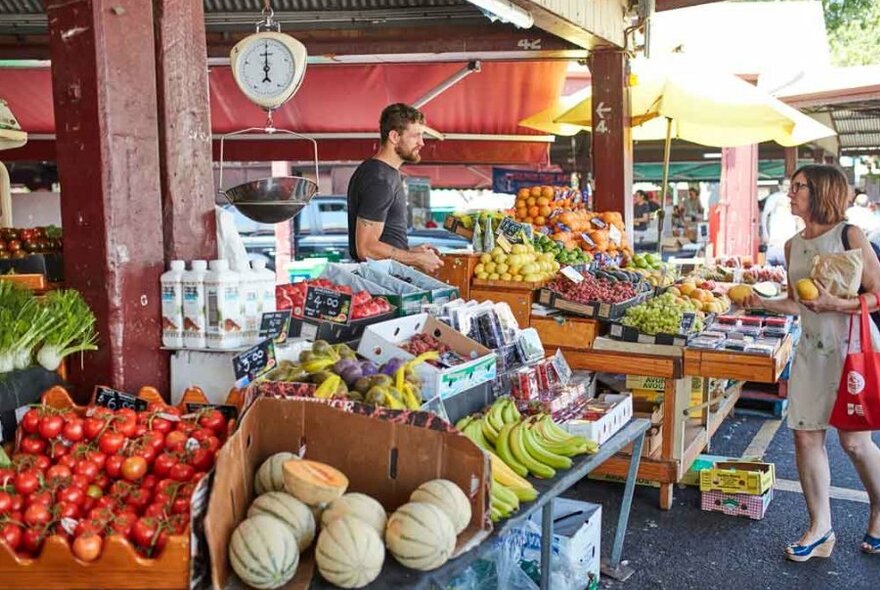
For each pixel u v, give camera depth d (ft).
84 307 9.71
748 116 23.30
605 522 15.62
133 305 10.08
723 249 40.14
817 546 13.99
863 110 39.63
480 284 17.24
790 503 16.70
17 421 9.01
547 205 20.75
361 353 10.92
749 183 39.52
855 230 13.07
